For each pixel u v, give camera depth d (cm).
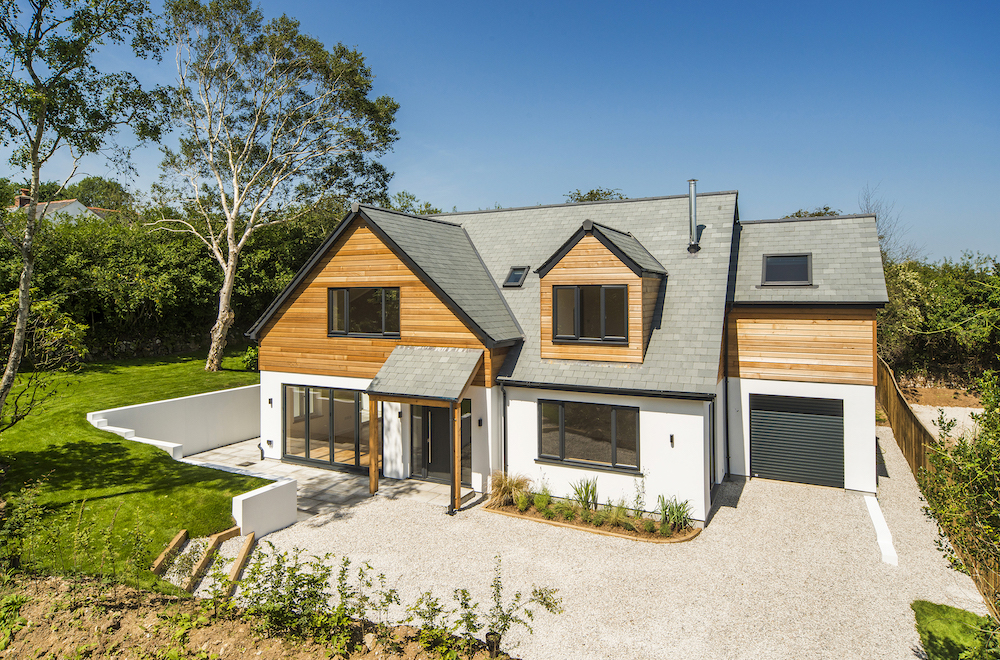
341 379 1750
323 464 1792
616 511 1352
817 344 1595
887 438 2169
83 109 1231
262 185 3016
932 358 3069
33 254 1245
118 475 1366
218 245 3062
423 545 1229
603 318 1487
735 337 1689
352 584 1053
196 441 1953
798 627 924
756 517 1387
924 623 932
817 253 1705
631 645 877
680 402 1346
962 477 693
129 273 1897
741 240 1852
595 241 1488
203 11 2572
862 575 1096
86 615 817
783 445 1650
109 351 2605
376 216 1692
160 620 812
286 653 737
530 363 1568
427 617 780
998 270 2922
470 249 1997
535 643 881
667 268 1683
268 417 1888
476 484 1551
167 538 1138
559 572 1111
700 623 936
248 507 1230
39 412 1684
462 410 1584
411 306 1627
